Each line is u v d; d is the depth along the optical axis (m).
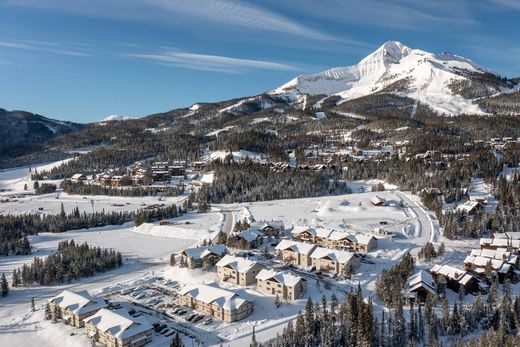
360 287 115.94
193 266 136.12
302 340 89.62
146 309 111.25
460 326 93.88
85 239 185.62
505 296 97.25
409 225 178.38
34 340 99.56
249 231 162.25
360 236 150.88
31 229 197.38
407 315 100.88
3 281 125.12
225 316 103.38
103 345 95.25
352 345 88.81
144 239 183.62
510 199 179.00
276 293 114.62
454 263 134.25
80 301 106.88
